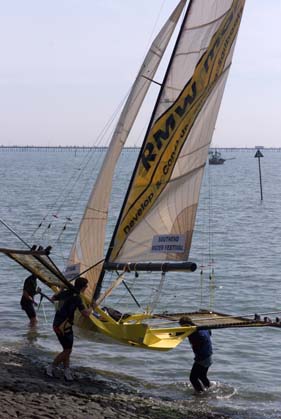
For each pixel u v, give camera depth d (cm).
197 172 2419
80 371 2295
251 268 4888
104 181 2367
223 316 2425
